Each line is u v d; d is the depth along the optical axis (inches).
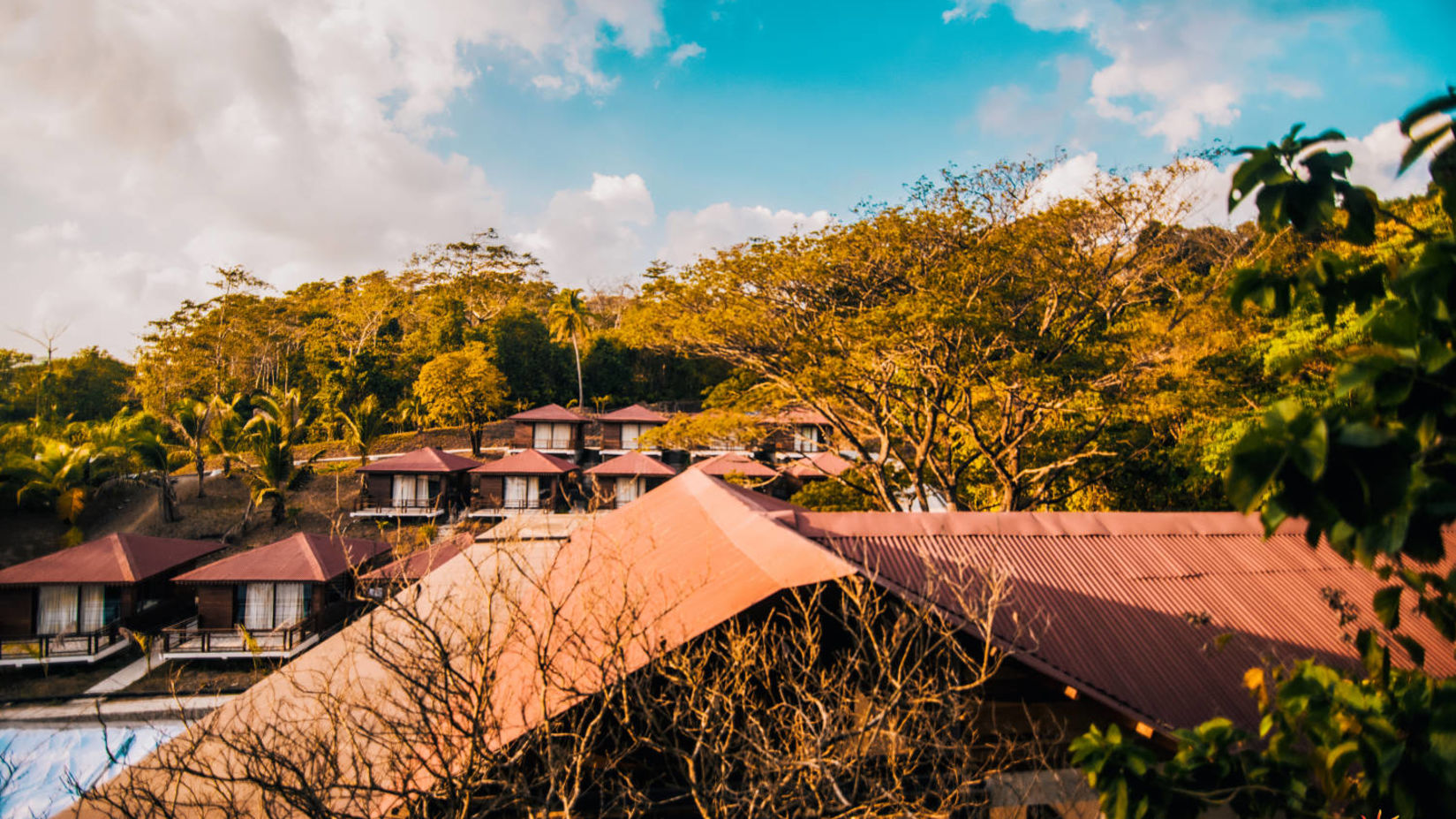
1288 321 617.6
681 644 255.1
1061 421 908.0
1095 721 301.3
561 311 2370.8
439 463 1592.0
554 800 264.2
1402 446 77.1
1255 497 80.4
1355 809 119.4
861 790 249.9
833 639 291.1
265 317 2342.5
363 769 279.0
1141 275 836.6
